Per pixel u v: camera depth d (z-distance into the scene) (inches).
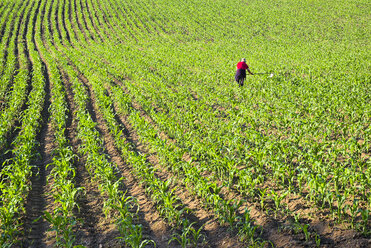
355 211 231.5
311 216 235.3
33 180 334.6
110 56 1096.8
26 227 250.4
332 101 501.7
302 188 278.8
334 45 1267.2
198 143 348.5
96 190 312.3
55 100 566.9
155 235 239.0
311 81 670.5
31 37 1440.7
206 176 320.8
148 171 314.8
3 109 574.9
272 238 217.8
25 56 1114.7
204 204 271.9
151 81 746.2
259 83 676.1
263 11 2079.2
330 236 210.4
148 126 418.9
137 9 2153.1
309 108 465.7
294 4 2224.4
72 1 2247.8
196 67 943.0
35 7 2010.3
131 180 329.7
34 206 284.0
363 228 207.8
